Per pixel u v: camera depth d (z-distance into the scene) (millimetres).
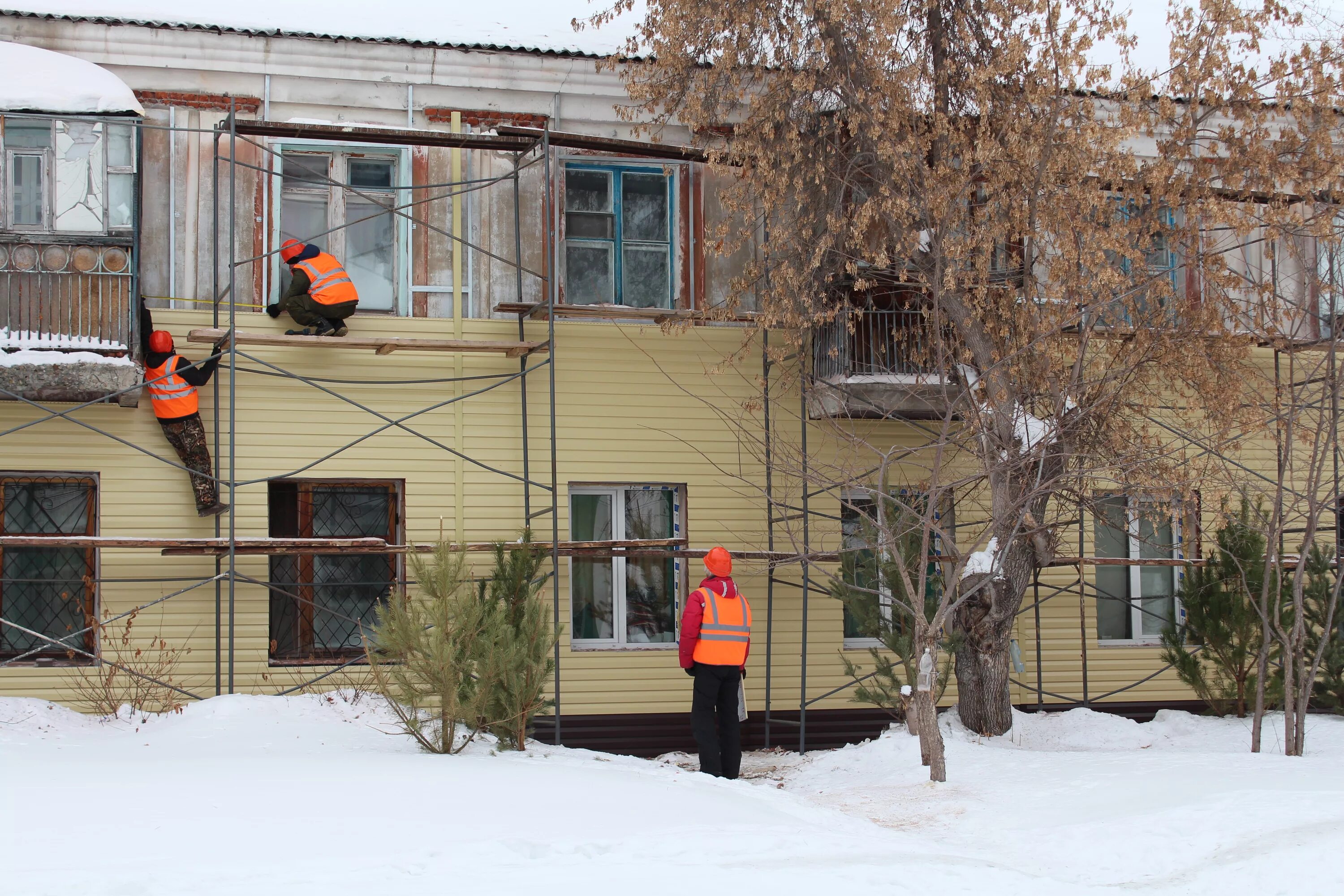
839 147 11391
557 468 12453
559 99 12773
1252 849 6418
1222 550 12266
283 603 11961
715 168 11445
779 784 10297
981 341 10883
